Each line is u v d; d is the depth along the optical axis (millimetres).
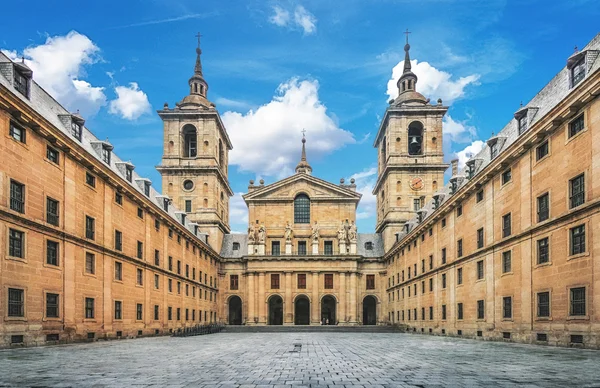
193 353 21844
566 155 24969
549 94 30391
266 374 13656
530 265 28219
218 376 13188
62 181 29938
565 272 24484
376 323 75375
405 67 78750
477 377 12812
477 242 37062
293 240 77812
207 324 65688
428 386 11242
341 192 78562
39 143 27484
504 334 31594
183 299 55625
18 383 11789
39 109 29547
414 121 74500
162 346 27641
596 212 22062
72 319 30312
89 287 32812
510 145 30484
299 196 79812
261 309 73938
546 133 27031
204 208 73375
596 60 24219
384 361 17562
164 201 53406
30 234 26188
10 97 24125
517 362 16766
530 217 28547
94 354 21016
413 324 57219
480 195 37000
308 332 58906
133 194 40375
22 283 25250
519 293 29531
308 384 11656
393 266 70438
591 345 22156
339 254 74938
